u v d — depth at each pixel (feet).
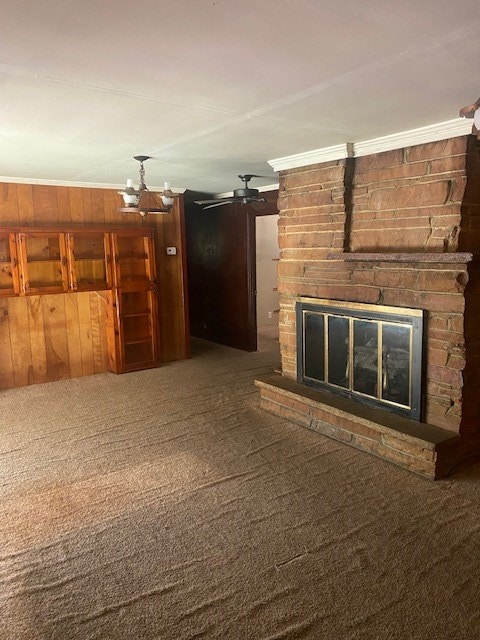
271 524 8.59
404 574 7.24
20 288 16.07
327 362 12.96
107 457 11.41
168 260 20.25
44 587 7.09
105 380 17.93
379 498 9.39
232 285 23.04
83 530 8.49
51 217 17.19
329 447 11.75
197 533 8.36
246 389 16.63
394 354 11.16
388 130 10.26
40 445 12.13
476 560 7.54
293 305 14.01
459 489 9.66
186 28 5.40
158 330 19.57
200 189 20.61
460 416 10.16
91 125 9.51
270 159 13.55
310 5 4.89
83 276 17.80
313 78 7.02
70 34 5.51
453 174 9.89
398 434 10.34
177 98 7.87
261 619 6.44
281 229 14.11
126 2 4.80
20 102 7.98
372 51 6.09
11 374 17.16
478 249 10.36
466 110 5.77
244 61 6.37
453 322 10.03
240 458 11.25
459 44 5.88
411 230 10.82
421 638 6.11
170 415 14.17
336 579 7.18
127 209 13.39
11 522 8.75
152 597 6.87
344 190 12.03
